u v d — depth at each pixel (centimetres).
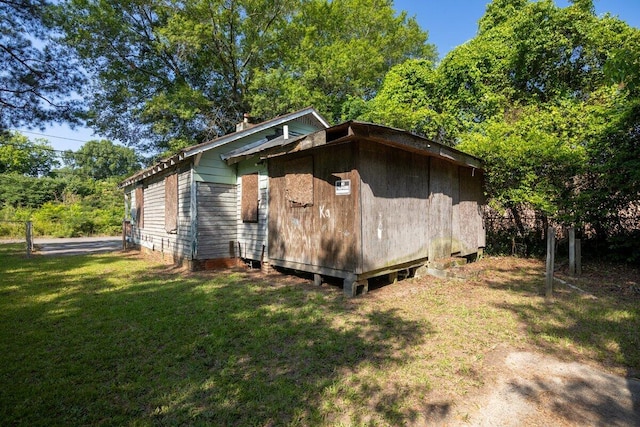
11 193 2623
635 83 524
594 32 1088
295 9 1994
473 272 640
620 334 359
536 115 880
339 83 1866
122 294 562
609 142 718
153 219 1044
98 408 244
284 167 666
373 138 459
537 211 870
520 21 1185
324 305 482
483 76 1226
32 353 334
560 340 347
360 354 324
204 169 774
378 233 552
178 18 1670
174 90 1872
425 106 1334
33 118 841
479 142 838
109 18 1642
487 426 221
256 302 501
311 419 227
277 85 1791
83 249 1327
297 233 635
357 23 2219
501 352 326
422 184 664
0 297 547
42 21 819
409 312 447
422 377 280
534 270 719
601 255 793
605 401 246
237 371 295
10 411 239
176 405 246
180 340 362
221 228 804
